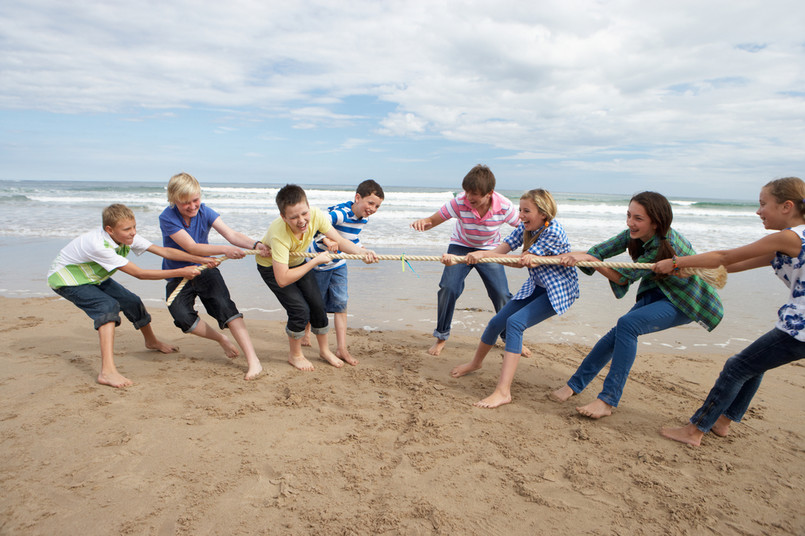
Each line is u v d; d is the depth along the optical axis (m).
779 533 2.21
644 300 3.38
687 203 30.61
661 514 2.31
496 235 4.54
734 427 3.26
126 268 3.64
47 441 2.76
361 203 4.26
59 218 13.82
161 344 4.43
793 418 3.40
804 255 2.55
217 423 3.04
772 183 2.68
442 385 3.83
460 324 5.60
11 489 2.32
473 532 2.13
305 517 2.19
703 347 5.00
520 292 3.77
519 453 2.82
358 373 4.04
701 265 2.88
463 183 4.11
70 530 2.07
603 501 2.39
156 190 31.27
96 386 3.56
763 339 2.73
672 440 3.05
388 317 5.83
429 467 2.63
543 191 3.54
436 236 12.01
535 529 2.18
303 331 4.07
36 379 3.65
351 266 8.69
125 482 2.41
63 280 3.62
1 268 7.76
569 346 4.90
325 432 2.98
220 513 2.20
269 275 3.98
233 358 4.33
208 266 3.78
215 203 21.31
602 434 3.10
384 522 2.17
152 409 3.21
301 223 3.46
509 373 3.51
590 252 3.49
